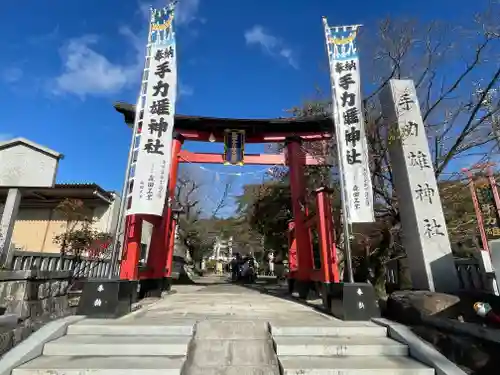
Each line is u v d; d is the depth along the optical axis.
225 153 10.67
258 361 4.18
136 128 6.92
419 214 7.26
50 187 7.23
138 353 4.18
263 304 7.72
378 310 5.54
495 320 4.15
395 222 9.00
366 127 9.19
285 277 23.14
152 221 8.99
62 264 8.63
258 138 10.98
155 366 3.74
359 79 7.21
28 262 7.60
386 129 8.46
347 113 7.06
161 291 9.29
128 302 5.88
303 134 10.71
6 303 5.38
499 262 4.62
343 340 4.56
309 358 4.12
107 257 10.77
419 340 4.38
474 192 6.28
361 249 10.53
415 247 7.23
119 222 6.20
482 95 7.74
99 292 5.48
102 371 3.62
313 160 10.65
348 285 5.63
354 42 7.50
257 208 17.95
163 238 9.73
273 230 17.95
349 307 5.50
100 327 4.73
